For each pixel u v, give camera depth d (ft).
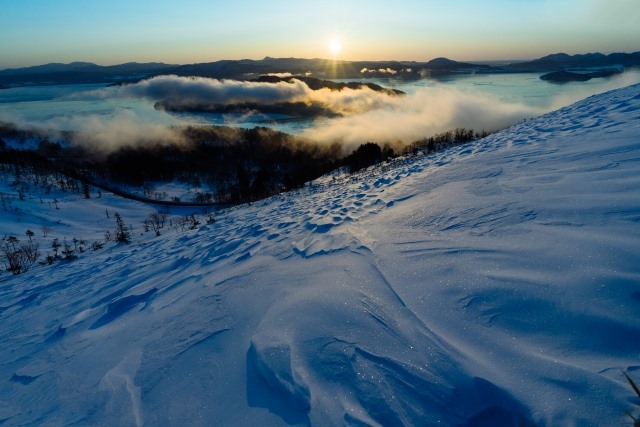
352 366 7.66
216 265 18.65
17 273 54.60
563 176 15.58
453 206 16.25
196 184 390.83
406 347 7.95
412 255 12.39
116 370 10.55
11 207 223.51
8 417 10.11
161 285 18.61
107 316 16.58
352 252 14.07
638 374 5.73
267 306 11.18
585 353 6.48
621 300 7.20
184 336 11.02
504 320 7.94
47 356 13.98
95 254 57.26
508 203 14.35
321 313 9.83
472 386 6.65
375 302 9.91
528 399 6.05
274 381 7.77
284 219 26.30
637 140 17.17
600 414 5.32
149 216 236.02
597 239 9.50
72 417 9.04
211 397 8.07
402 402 6.64
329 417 6.61
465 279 9.84
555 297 7.95
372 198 23.81
